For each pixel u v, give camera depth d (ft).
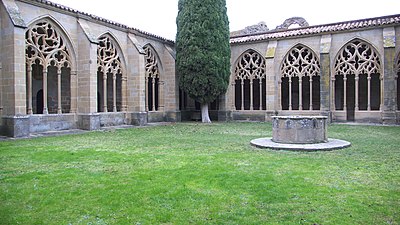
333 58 66.85
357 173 20.61
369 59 63.46
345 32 65.41
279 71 73.46
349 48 66.85
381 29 62.03
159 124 67.21
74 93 53.83
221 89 72.08
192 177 19.75
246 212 13.71
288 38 71.77
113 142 37.45
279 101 73.92
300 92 71.36
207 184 18.10
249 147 32.65
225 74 72.33
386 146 32.45
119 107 75.05
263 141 35.22
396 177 19.56
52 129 50.01
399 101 69.10
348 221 12.68
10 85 42.52
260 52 75.72
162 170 21.84
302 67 70.74
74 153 29.32
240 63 79.10
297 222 12.61
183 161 25.16
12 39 42.04
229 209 14.10
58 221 12.91
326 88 65.72
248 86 86.02
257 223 12.51
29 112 47.06
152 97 75.41
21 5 45.01
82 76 53.78
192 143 36.37
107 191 16.89
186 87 71.61
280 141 33.65
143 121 64.08
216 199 15.44
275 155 27.61
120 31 62.90
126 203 14.96
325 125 33.65
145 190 16.98
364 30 63.52
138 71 63.62
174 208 14.28
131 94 64.49
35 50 47.37
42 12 47.93
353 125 59.82
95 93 54.13
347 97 77.51
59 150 31.22
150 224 12.53
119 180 19.19
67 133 48.19
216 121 78.28
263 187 17.39
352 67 65.21
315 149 29.40
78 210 14.12
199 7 69.72
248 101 86.12
